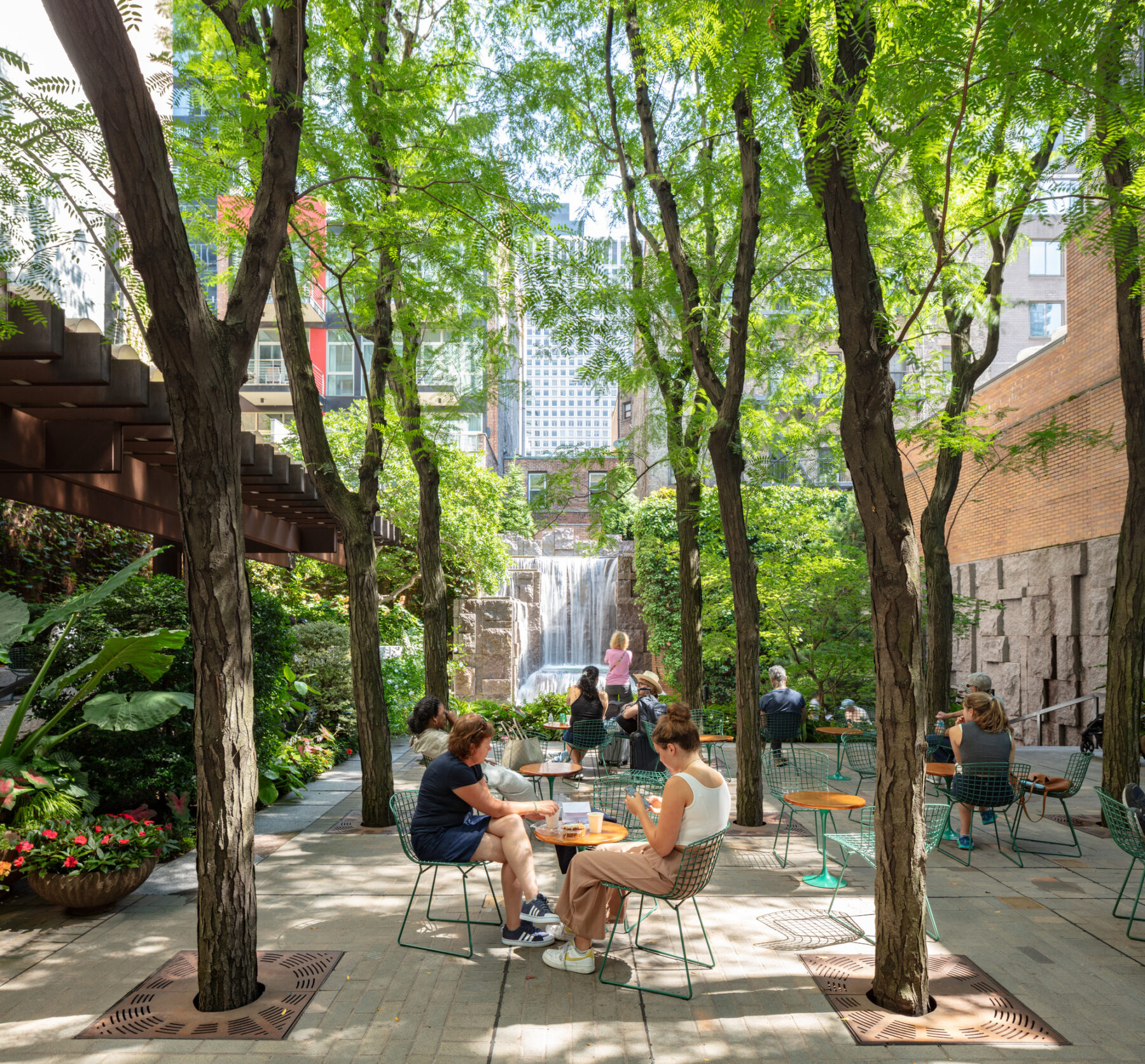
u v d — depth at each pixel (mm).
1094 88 4059
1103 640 13641
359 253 7305
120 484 7992
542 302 6410
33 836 5512
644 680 9086
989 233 6086
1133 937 5012
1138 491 7941
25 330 5016
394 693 14227
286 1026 3854
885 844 4113
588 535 10914
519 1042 3730
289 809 8727
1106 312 13625
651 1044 3715
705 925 5195
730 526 7988
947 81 3928
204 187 6809
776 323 11320
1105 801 5469
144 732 6836
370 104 6496
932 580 11742
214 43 6625
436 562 9945
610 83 8875
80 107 4430
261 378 30297
